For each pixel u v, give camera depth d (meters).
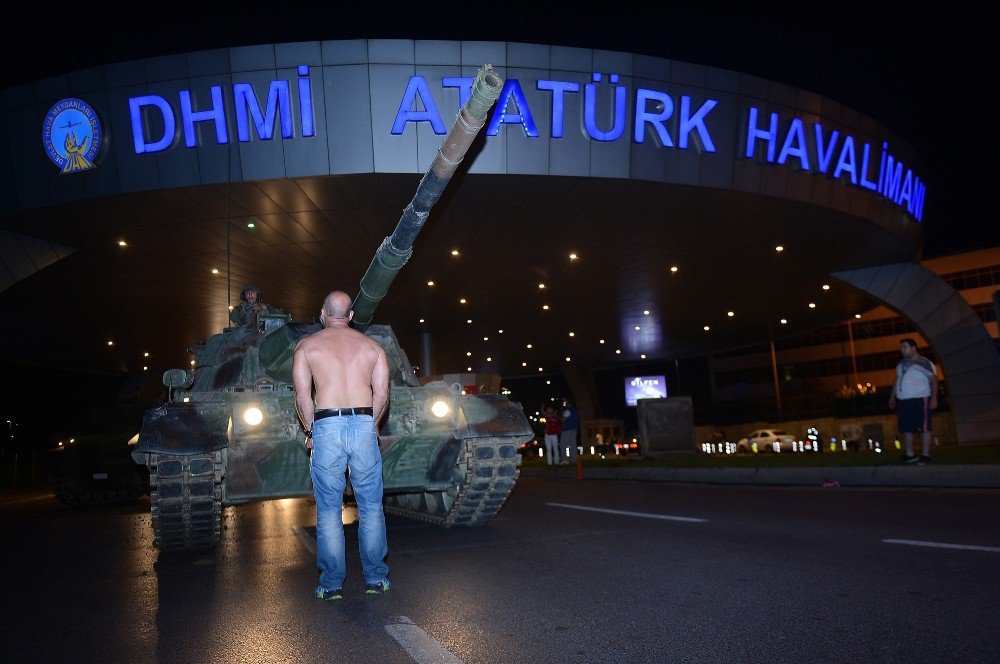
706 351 62.00
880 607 3.96
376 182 20.47
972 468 10.27
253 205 21.83
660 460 20.78
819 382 70.56
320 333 5.02
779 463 14.91
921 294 32.78
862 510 8.05
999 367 31.55
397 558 6.27
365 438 4.87
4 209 21.34
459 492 8.07
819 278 34.94
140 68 19.45
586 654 3.44
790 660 3.23
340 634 3.94
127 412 17.98
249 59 19.28
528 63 19.84
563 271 31.83
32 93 20.00
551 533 7.39
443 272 31.27
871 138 24.84
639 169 21.16
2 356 44.31
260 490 7.36
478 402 8.09
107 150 20.08
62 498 18.69
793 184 23.28
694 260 30.73
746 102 21.83
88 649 3.93
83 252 25.22
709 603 4.23
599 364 67.38
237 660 3.59
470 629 3.92
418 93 19.47
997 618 3.66
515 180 20.91
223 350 8.95
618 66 20.36
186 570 6.38
